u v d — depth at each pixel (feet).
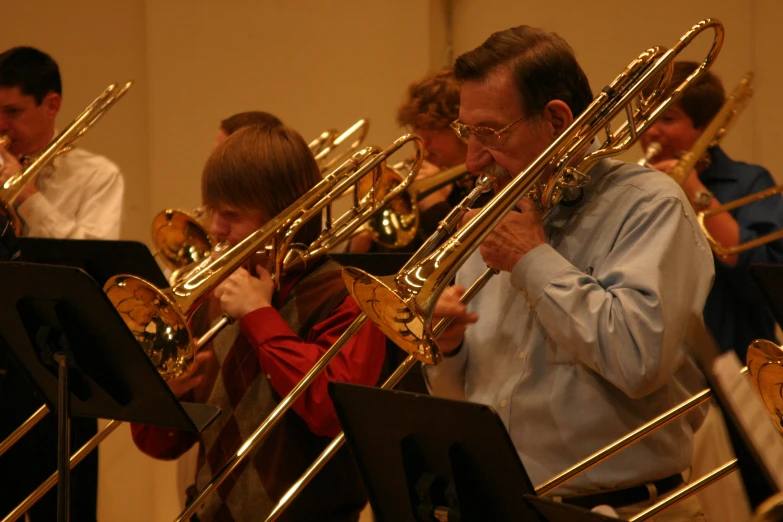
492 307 19.51
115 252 25.95
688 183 30.89
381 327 17.75
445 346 19.22
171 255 31.96
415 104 33.14
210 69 46.96
